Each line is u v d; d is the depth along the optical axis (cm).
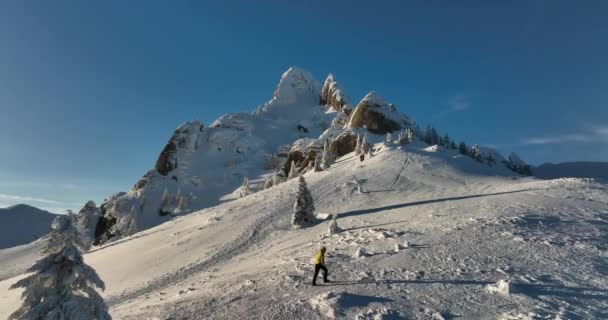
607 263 1661
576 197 3516
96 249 6725
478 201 3834
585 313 1128
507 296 1292
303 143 12675
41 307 1070
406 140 8906
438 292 1382
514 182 5241
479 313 1170
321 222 4309
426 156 7281
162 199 12238
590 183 4216
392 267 1786
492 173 6912
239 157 16250
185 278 3200
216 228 4881
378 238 2502
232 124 19025
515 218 2620
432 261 1809
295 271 1939
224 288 1883
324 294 1366
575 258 1727
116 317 1742
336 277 1722
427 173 6231
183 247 4406
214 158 15900
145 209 12119
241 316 1315
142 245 5250
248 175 14725
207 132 17388
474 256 1828
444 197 4581
